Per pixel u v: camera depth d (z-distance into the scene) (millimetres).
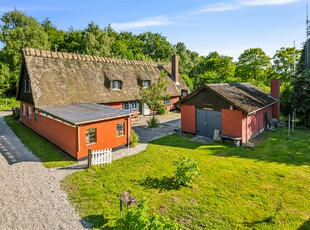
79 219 8500
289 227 8109
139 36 85438
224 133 18969
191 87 46031
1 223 8219
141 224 6238
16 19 62375
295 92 25391
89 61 27125
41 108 19203
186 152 16297
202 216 8727
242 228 8039
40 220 8414
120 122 17125
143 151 16594
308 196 10219
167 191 10656
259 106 20219
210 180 11820
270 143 18516
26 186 11016
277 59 49469
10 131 22172
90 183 11422
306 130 23188
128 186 11141
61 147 16484
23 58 22297
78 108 19406
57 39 64375
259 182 11594
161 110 32594
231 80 44969
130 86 29312
